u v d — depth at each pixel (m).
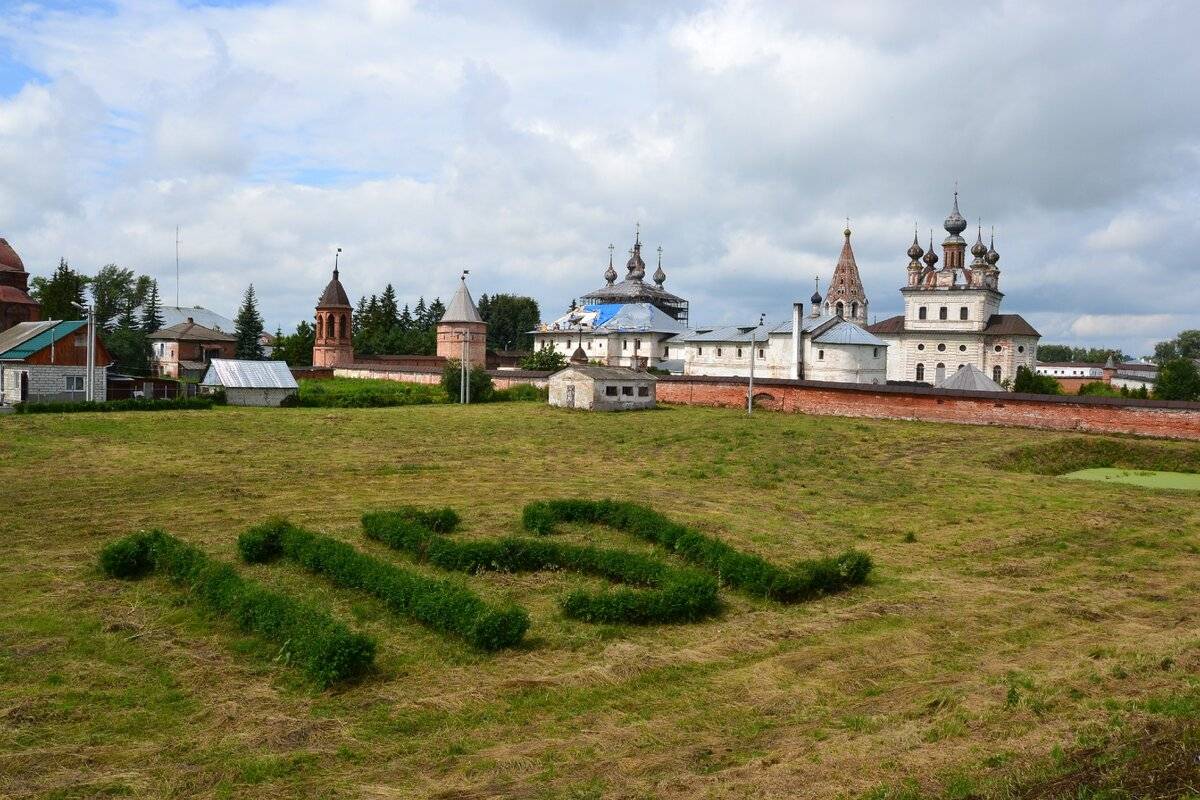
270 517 28.19
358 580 19.91
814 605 20.06
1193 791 9.69
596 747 12.83
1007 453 44.12
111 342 110.25
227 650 16.50
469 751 12.77
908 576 22.50
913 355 121.19
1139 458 44.84
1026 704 13.65
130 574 21.02
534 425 56.91
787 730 13.30
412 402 75.19
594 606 18.55
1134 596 20.62
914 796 10.55
